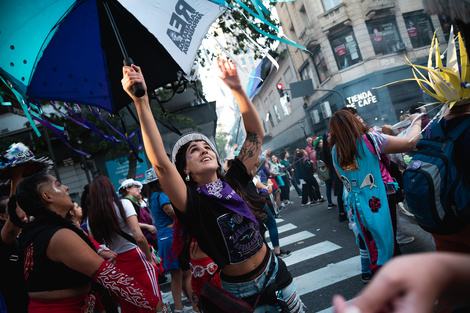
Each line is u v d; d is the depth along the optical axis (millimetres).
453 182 1787
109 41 2328
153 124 1749
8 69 1943
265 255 1978
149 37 2279
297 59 27250
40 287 1941
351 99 22344
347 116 3070
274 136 41625
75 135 9547
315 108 26328
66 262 1921
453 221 1799
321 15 22453
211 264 2873
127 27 2322
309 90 17094
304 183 9797
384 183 3027
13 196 2523
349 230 5723
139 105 1726
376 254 3055
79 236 2039
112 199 3074
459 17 1095
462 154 1806
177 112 17203
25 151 2795
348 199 3154
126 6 2145
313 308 3271
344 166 3094
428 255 325
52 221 2045
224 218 1917
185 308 4008
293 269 4562
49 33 1977
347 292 3396
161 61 2389
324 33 22609
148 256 3180
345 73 22438
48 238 1935
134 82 1688
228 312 1836
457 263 319
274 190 9320
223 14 2234
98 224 3012
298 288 3850
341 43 22438
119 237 3018
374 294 292
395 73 21750
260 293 1905
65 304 1952
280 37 2076
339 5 21859
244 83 2748
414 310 282
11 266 2736
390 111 21609
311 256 4898
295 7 25141
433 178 1818
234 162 2275
